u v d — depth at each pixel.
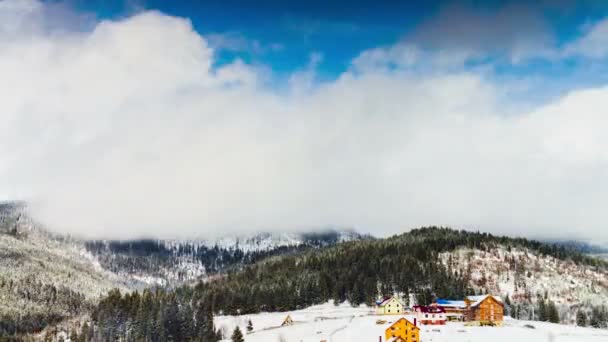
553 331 174.38
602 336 165.12
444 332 173.38
